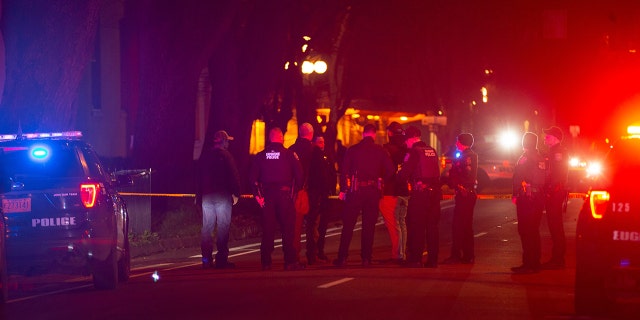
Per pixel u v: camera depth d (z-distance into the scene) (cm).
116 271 3569
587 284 2909
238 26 7300
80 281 3966
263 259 4238
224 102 7344
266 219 4234
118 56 9338
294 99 9462
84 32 4878
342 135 12838
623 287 2945
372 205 4347
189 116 6531
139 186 5500
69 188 3428
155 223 5959
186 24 6444
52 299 3381
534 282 3712
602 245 2881
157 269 4394
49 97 4819
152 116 6475
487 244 5328
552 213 4197
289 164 4228
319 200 4481
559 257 4206
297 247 4481
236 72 7400
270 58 7469
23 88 4784
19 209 3400
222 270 4275
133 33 9644
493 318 2873
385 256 4825
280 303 3170
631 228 2858
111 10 9212
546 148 4262
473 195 4434
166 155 6469
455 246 4459
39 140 3488
